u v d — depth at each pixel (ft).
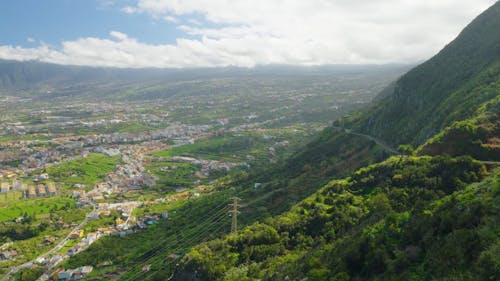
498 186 233.76
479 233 194.08
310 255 321.11
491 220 200.23
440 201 279.08
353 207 386.32
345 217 372.79
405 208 330.95
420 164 387.96
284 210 553.64
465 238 192.03
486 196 231.50
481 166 342.85
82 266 600.39
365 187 427.33
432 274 193.77
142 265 577.43
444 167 360.89
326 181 614.75
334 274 254.06
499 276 160.97
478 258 177.27
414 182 367.45
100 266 600.39
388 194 365.81
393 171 409.08
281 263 345.51
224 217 642.63
